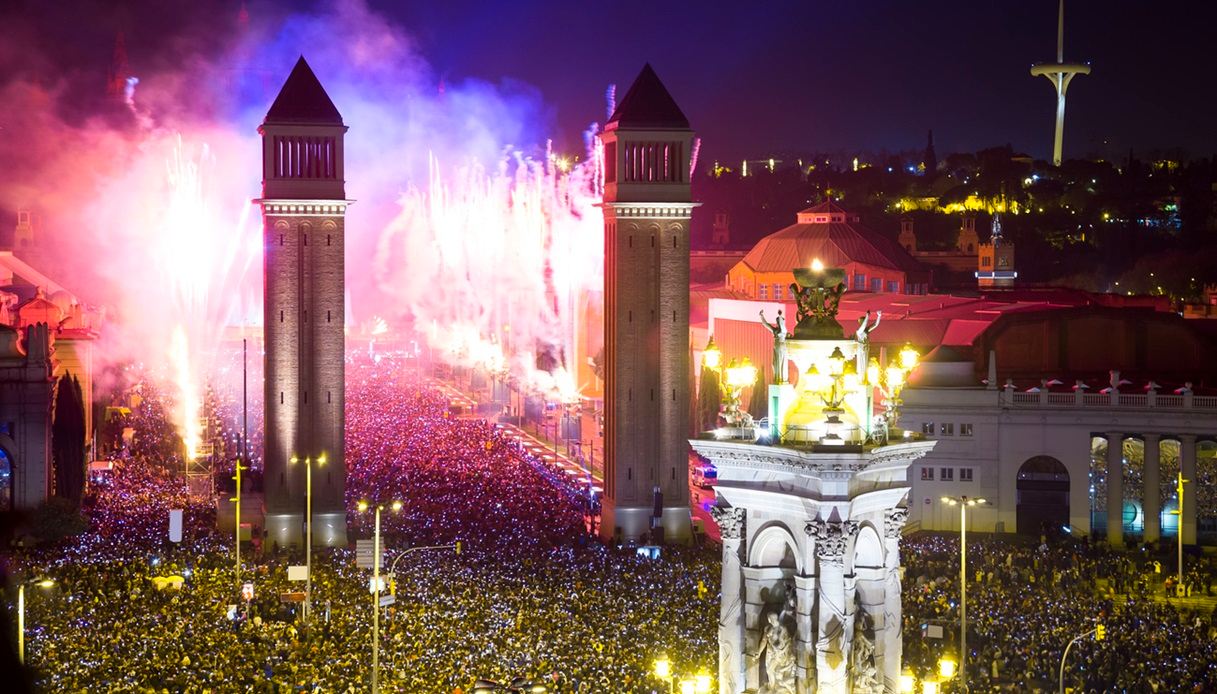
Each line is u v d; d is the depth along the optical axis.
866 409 38.03
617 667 72.12
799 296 38.47
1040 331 151.00
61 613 82.62
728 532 38.78
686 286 138.50
